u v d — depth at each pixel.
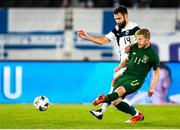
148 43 28.08
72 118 32.62
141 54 28.03
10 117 33.03
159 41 57.06
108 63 41.88
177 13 57.16
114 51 56.06
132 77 28.05
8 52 57.19
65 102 42.00
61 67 42.00
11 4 59.34
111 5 58.78
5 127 28.55
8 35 57.25
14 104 40.62
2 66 41.59
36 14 57.19
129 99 41.41
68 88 42.00
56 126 28.95
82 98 42.00
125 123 30.23
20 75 41.72
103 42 29.98
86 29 57.09
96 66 41.97
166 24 57.16
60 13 57.19
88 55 56.53
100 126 28.94
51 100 41.91
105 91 41.81
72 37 56.88
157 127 28.67
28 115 34.03
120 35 29.77
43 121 31.14
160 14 57.16
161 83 41.47
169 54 57.09
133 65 28.19
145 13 57.16
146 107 39.31
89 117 33.16
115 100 28.81
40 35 57.16
